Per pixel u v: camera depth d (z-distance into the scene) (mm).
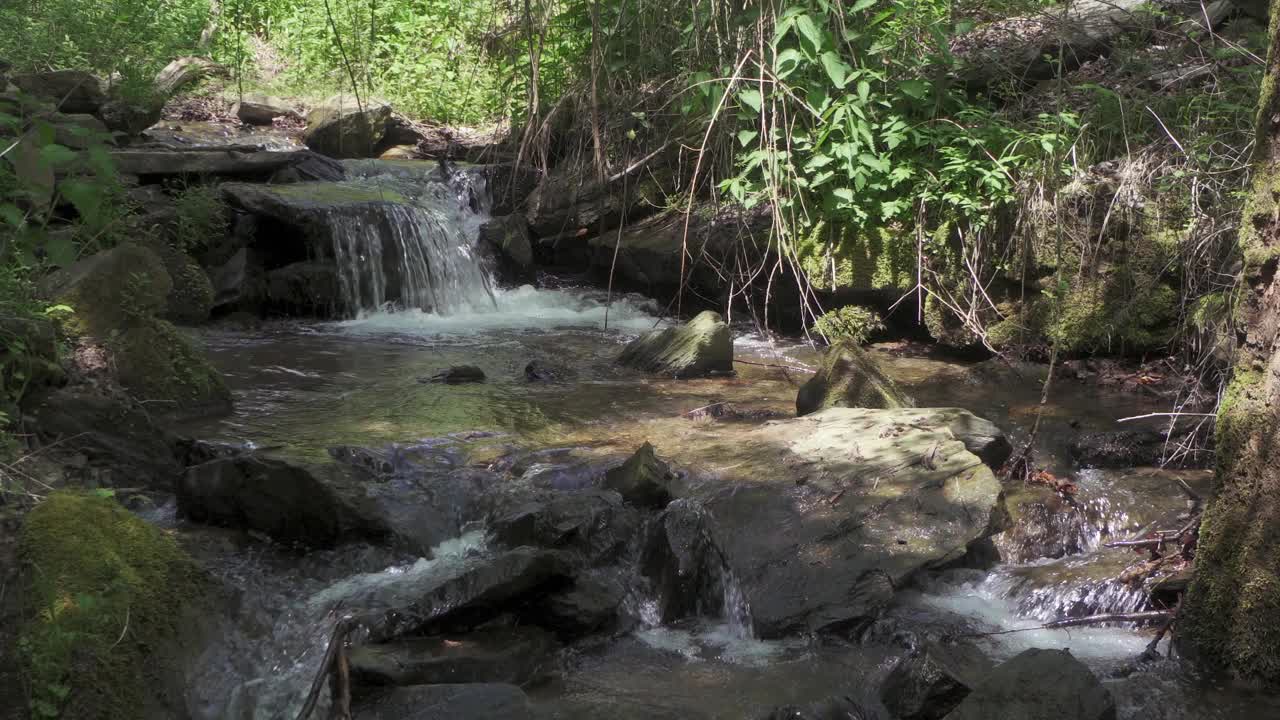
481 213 12664
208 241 10398
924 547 5387
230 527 5621
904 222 9672
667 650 4984
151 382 6797
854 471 5969
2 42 11703
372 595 4984
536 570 4906
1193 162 8273
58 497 4742
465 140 14492
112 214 8664
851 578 5203
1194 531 5348
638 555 5508
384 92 15664
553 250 12094
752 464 6203
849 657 4871
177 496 5766
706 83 8367
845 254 9742
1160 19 10156
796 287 10070
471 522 5746
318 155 12578
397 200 11641
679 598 5348
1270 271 4480
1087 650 4855
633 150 11500
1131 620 5113
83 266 6742
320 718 4359
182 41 14852
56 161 4629
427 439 6672
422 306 11305
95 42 12844
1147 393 8109
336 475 5621
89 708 4082
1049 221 8781
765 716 4203
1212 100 8688
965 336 9305
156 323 6988
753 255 10148
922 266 9453
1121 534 5953
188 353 7145
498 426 7047
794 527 5504
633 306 11312
